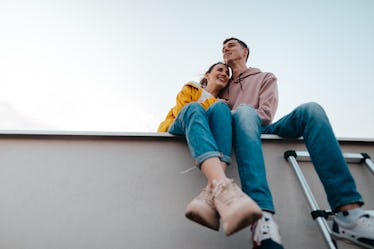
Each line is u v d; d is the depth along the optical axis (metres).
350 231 0.77
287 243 0.97
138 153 1.16
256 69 1.66
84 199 1.05
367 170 1.20
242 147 0.91
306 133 1.00
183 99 1.38
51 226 0.99
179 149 1.17
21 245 0.95
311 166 1.19
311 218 1.04
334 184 0.84
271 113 1.28
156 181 1.09
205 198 0.76
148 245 0.96
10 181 1.07
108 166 1.12
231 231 0.65
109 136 1.18
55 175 1.10
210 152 0.83
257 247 0.71
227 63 1.79
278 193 1.09
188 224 1.00
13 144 1.16
